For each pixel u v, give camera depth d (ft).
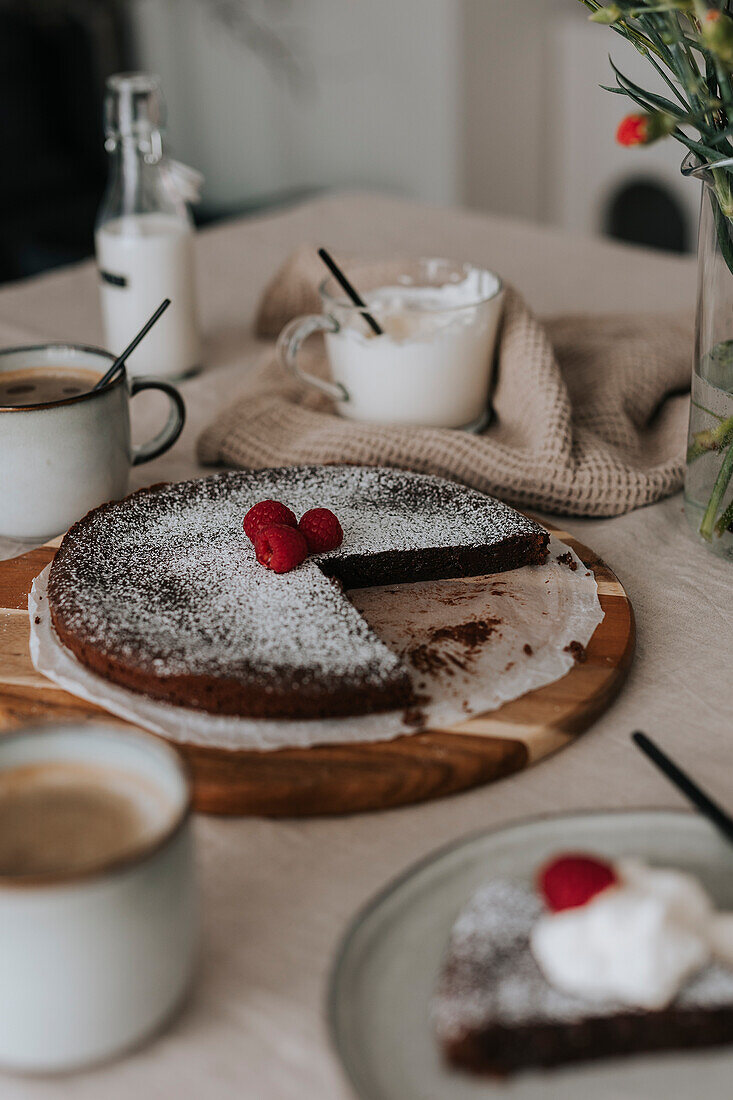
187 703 2.34
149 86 3.36
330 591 2.50
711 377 2.60
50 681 2.42
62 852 1.89
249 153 9.02
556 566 2.69
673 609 2.63
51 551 2.76
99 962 1.84
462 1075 1.87
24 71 7.93
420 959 1.97
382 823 2.23
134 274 3.37
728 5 2.29
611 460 2.90
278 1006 1.98
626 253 4.17
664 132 2.23
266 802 2.22
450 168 7.82
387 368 3.05
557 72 8.02
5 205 7.84
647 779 2.27
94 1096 1.90
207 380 3.48
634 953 1.87
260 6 8.23
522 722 2.31
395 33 7.62
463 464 2.91
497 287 3.18
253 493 2.79
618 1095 1.87
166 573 2.55
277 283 3.62
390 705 2.33
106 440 2.77
